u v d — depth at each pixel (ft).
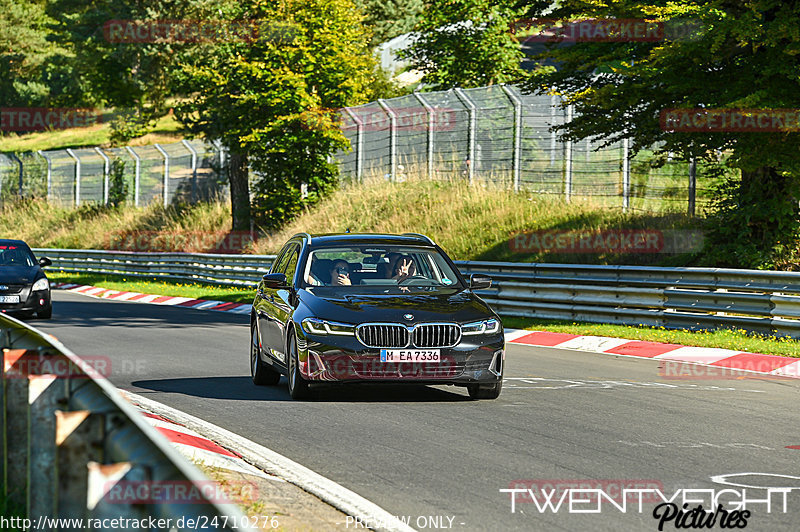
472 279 85.15
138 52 506.48
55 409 34.91
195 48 423.64
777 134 134.51
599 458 56.24
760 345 113.29
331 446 59.67
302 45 276.21
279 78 269.85
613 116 153.38
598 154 234.17
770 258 152.15
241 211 289.53
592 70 160.04
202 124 286.25
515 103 243.81
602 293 145.38
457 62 387.55
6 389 39.45
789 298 119.44
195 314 177.47
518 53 388.37
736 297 125.80
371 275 84.23
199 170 362.12
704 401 79.20
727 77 140.15
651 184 216.74
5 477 39.47
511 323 153.58
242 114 277.23
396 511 44.70
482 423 67.62
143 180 369.91
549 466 54.19
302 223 269.44
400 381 74.69
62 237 366.43
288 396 80.69
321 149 282.56
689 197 190.29
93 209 378.12
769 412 74.02
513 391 83.71
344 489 48.85
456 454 57.26
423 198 250.98
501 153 249.96
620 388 86.33
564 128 164.25
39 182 413.59
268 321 85.81
